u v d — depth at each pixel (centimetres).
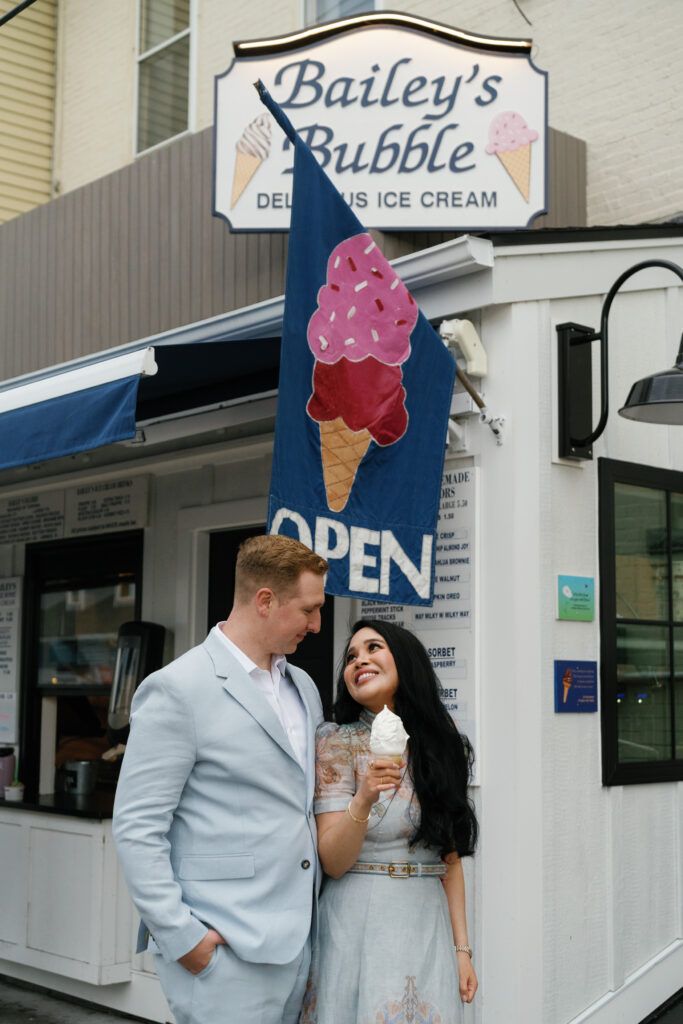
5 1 1138
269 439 667
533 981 485
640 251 565
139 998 644
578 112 747
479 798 502
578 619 521
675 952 557
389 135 610
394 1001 324
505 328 516
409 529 480
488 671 505
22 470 841
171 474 743
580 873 511
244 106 632
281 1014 324
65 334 802
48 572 854
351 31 619
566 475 527
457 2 805
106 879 649
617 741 534
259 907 319
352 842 326
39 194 1139
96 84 1091
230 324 605
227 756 320
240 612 337
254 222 627
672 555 584
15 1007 670
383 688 346
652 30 715
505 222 602
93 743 812
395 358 475
